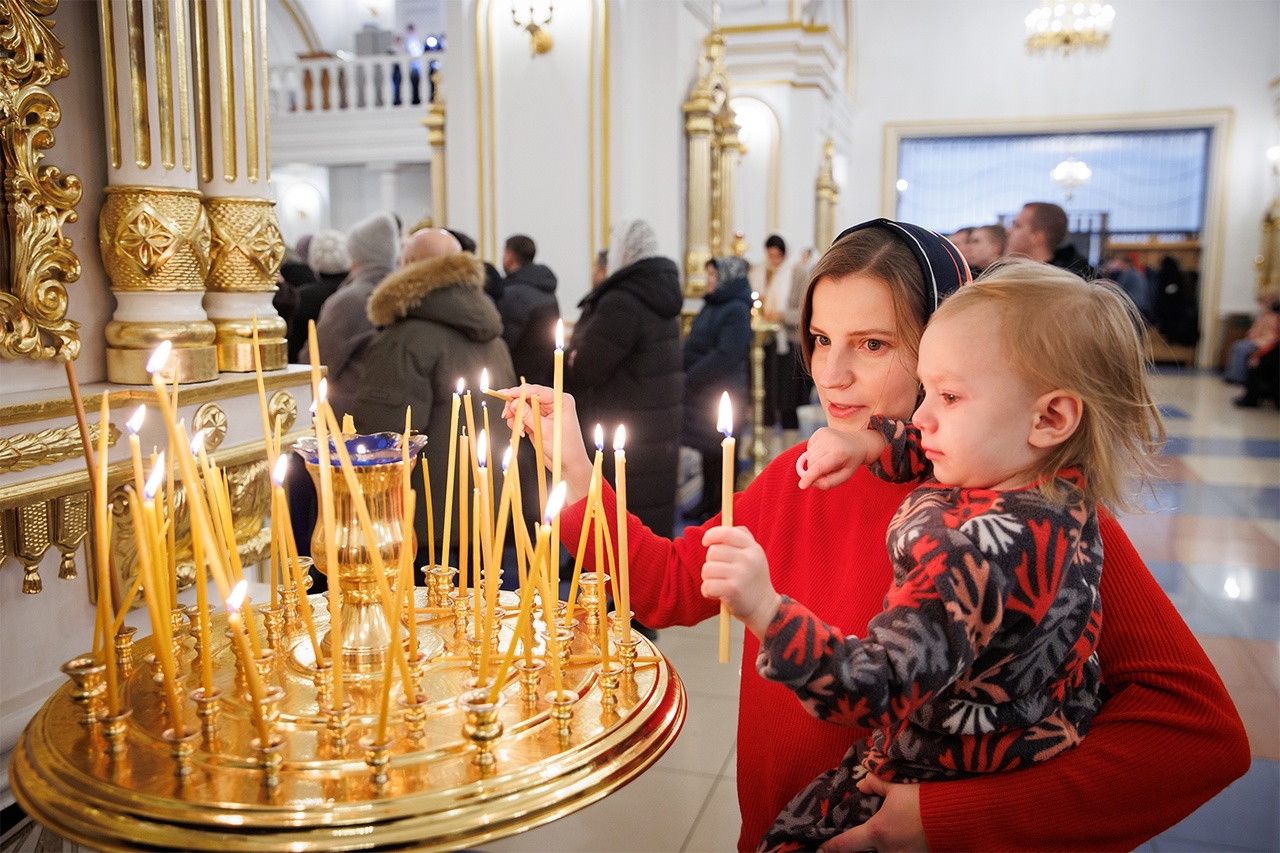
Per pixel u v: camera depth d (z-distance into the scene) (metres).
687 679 2.92
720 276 4.76
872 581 1.02
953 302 0.85
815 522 1.12
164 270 1.71
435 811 0.73
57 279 1.57
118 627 0.90
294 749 0.80
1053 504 0.81
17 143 1.48
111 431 1.55
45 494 1.43
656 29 5.61
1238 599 3.67
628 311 3.25
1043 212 3.65
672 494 3.47
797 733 1.05
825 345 1.05
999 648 0.81
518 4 5.53
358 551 0.96
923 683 0.72
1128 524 4.82
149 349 1.70
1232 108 13.19
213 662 1.00
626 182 5.65
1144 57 13.45
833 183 10.50
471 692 0.78
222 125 1.86
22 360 1.55
